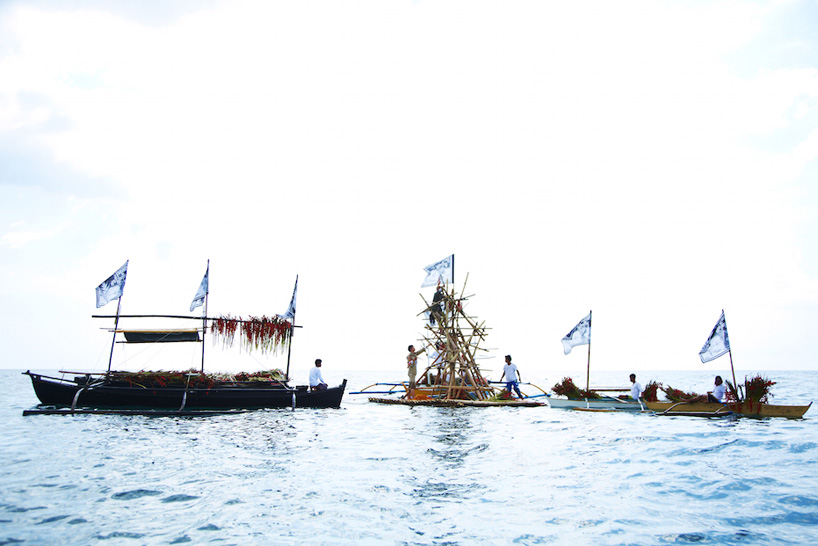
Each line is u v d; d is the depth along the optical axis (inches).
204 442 601.6
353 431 706.2
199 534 289.9
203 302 992.2
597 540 284.0
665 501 359.9
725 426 731.4
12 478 418.6
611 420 820.6
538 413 929.5
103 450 543.8
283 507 342.0
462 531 298.2
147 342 965.8
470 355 1141.7
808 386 2496.3
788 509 339.0
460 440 625.9
